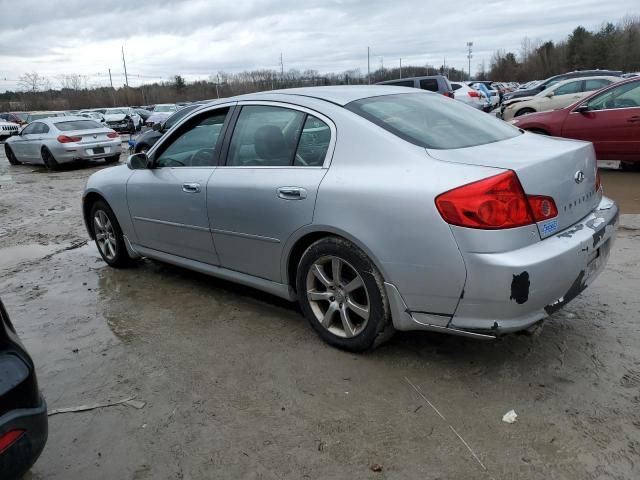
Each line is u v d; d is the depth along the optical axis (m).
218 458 2.48
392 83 19.08
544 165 2.75
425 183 2.74
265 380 3.08
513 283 2.56
